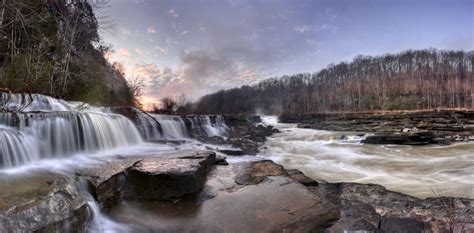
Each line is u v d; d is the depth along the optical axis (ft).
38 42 43.73
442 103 184.14
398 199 15.15
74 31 51.47
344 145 47.24
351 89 254.47
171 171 16.07
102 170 16.02
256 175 19.53
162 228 12.20
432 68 241.76
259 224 12.32
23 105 29.50
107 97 59.26
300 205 14.32
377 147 44.96
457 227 11.59
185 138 42.86
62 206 10.47
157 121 41.34
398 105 200.95
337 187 17.69
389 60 269.85
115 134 29.71
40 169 16.81
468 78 209.36
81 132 24.85
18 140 18.34
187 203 14.89
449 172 26.16
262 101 268.21
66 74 44.57
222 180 18.49
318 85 282.36
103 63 76.18
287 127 103.30
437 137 51.83
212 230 11.91
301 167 28.35
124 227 12.39
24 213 8.99
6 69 36.24
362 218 12.66
